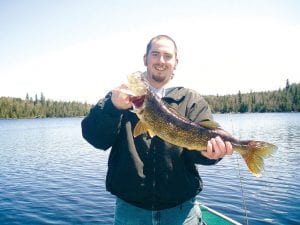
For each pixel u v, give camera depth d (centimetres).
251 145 459
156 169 419
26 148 3931
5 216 1274
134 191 414
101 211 1325
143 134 425
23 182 1919
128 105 399
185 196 426
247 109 15288
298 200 1405
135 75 420
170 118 432
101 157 3017
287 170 2116
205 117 463
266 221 1153
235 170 2175
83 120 429
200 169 2241
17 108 17238
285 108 15088
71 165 2553
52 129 8419
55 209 1360
